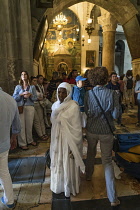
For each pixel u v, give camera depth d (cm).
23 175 266
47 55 1908
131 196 220
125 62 2167
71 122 206
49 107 481
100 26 1808
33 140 411
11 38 427
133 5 681
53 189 224
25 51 459
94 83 200
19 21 441
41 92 417
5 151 182
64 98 207
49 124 522
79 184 228
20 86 353
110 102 191
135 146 261
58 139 208
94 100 197
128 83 738
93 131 204
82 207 203
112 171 201
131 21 742
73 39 1877
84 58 1838
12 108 182
